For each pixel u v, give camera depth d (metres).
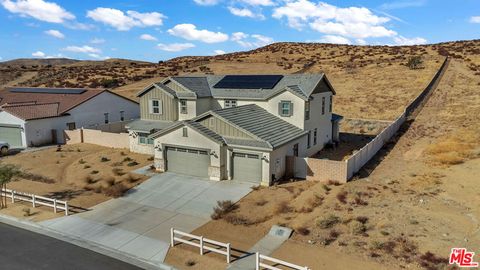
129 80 75.12
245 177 23.38
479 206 17.20
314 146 30.59
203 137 23.80
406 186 20.91
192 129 24.09
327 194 20.22
